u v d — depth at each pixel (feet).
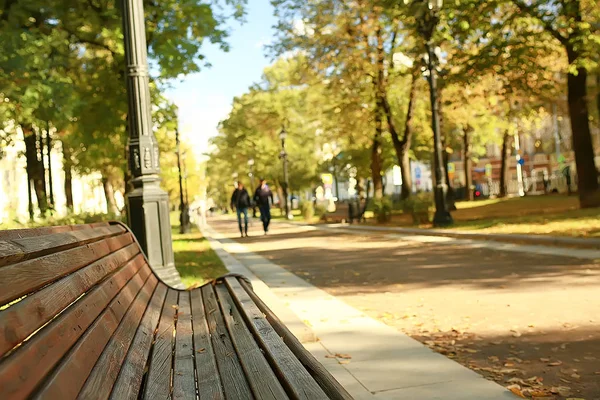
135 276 15.39
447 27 69.67
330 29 90.99
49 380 5.64
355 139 109.29
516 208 98.89
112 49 59.21
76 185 202.08
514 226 59.47
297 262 45.93
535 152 270.46
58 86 50.16
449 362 15.75
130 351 9.60
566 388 13.24
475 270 34.81
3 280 5.86
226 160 228.22
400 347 17.60
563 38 69.46
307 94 115.14
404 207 90.12
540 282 28.76
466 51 73.51
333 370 15.38
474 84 78.79
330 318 22.65
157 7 57.93
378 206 95.66
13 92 47.55
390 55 91.91
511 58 68.03
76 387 6.24
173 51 58.65
